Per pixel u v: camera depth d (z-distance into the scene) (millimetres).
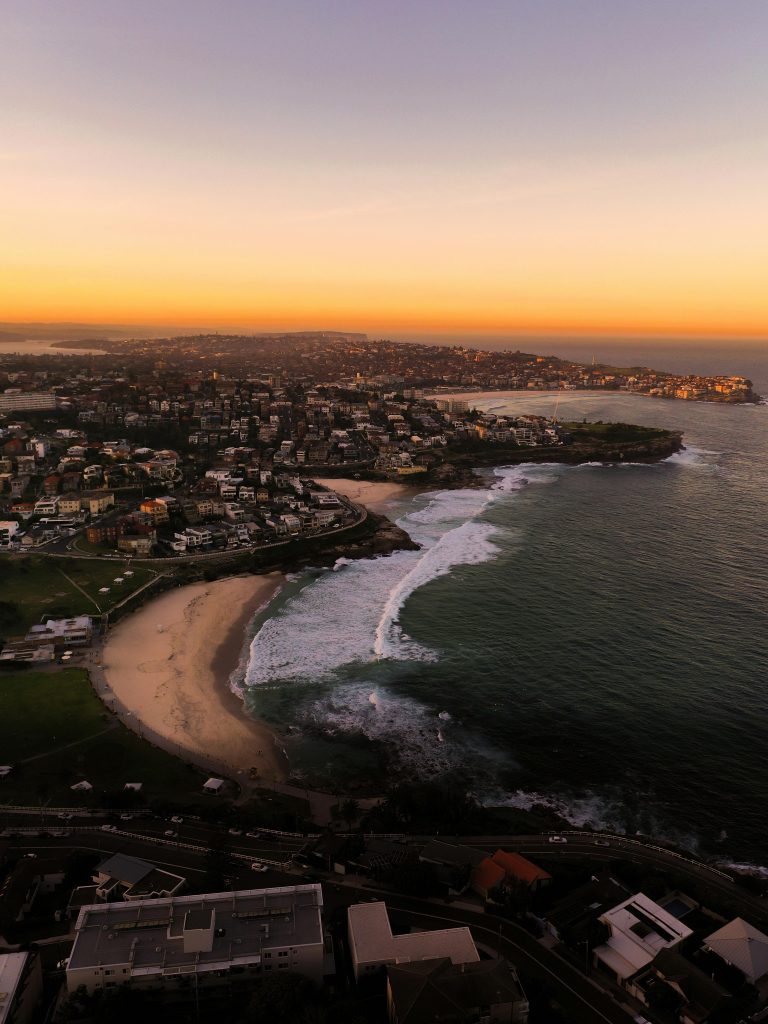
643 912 71688
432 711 118250
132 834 85250
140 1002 59344
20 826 86875
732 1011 60938
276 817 88938
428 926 71062
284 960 62812
